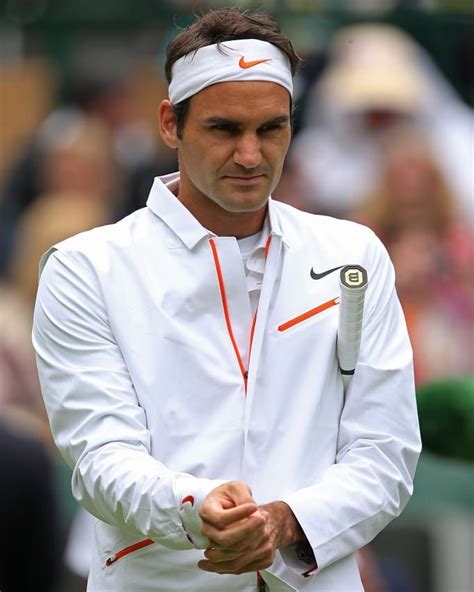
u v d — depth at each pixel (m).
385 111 29.06
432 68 29.95
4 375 21.45
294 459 11.72
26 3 30.50
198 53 11.66
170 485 11.05
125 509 11.23
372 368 11.99
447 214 27.56
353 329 11.76
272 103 11.58
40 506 17.88
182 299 11.88
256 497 11.66
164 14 29.36
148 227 12.19
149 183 28.53
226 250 11.95
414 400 12.20
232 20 11.72
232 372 11.82
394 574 21.80
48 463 18.08
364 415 11.95
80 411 11.67
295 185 28.27
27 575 17.91
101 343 11.84
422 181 27.39
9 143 30.50
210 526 10.70
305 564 11.66
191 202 12.18
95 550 12.27
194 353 11.76
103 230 12.29
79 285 11.96
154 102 29.86
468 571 22.92
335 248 12.36
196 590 11.77
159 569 11.79
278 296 12.07
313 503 11.48
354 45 29.30
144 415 11.71
